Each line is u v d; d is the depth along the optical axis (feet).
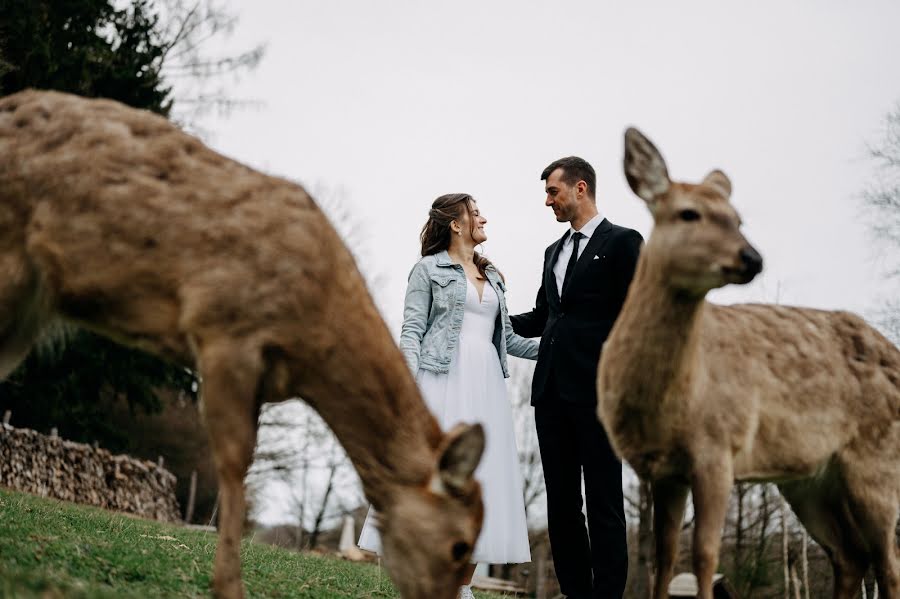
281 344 13.08
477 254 20.71
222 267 13.00
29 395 57.82
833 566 18.31
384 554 13.29
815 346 17.26
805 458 16.76
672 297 14.97
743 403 15.76
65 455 54.70
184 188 13.42
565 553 19.95
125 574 14.55
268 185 13.75
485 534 18.86
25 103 14.26
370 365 13.29
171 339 13.41
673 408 15.20
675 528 16.15
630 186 15.60
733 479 15.94
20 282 13.79
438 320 19.79
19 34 53.01
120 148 13.65
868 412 17.46
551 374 19.81
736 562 72.28
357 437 13.33
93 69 58.23
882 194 62.69
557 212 20.85
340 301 13.35
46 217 13.50
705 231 14.64
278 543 37.52
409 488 13.15
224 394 12.73
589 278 19.70
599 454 19.13
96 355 58.23
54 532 17.46
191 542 23.62
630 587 62.75
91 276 13.42
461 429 12.59
